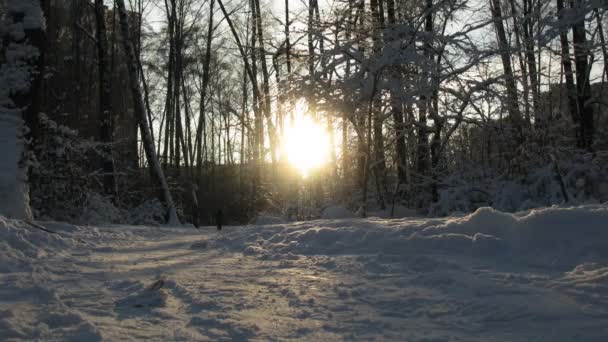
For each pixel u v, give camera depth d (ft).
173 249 29.94
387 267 18.98
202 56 109.81
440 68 45.52
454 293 14.79
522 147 48.34
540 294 13.66
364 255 21.48
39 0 37.40
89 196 50.11
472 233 20.74
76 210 48.65
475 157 57.67
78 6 90.89
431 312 13.09
